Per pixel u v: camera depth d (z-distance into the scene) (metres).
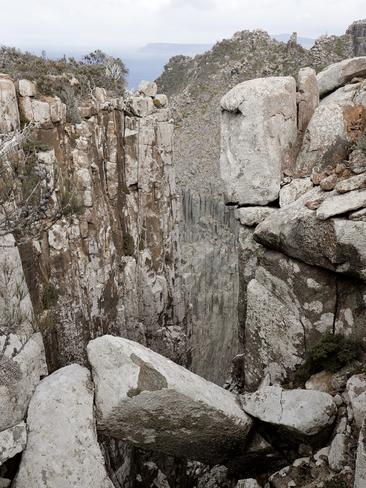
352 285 6.98
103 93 27.83
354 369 6.82
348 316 7.05
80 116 24.95
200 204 60.69
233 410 6.95
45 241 21.41
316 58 78.50
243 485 7.21
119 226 30.25
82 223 24.33
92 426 6.71
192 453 7.71
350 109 8.09
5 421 6.81
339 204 6.63
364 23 73.88
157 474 14.17
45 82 22.59
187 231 56.50
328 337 7.17
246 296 8.88
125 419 6.80
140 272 32.09
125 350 6.81
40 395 7.00
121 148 30.06
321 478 6.08
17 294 7.73
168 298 34.81
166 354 34.19
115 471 16.55
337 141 8.00
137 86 32.06
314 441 6.58
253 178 8.31
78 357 23.08
